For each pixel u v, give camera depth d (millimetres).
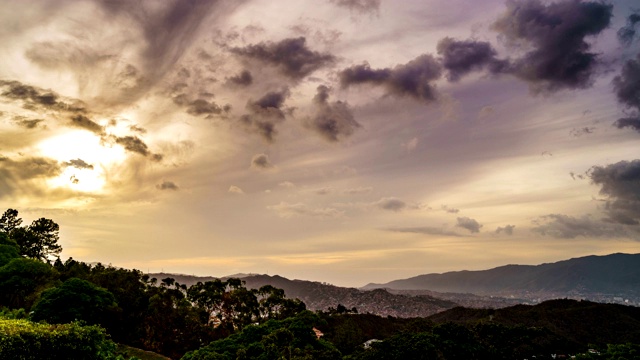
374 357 34594
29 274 37156
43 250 61781
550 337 55438
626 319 94250
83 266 60500
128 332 49625
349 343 70062
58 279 44906
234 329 60844
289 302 68750
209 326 59719
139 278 58875
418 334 38500
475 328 48812
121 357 22344
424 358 34375
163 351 50062
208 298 63688
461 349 38500
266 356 28125
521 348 46625
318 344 33062
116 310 47188
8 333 14672
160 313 52438
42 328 16156
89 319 34906
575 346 55312
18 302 39219
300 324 33719
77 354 16703
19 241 57156
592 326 92062
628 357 43969
